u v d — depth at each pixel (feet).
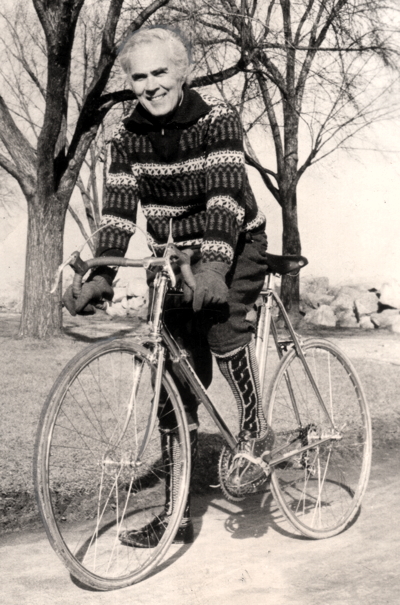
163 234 8.79
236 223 8.14
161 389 8.70
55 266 30.99
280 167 43.60
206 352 9.07
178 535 9.20
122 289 49.62
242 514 10.47
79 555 8.70
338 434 10.53
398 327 43.09
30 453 12.35
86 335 33.14
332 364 11.46
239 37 33.04
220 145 8.14
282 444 9.87
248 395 8.91
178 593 7.84
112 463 8.28
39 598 7.68
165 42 8.05
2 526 9.73
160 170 8.41
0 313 47.47
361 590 7.95
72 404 15.61
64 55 26.94
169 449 8.75
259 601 7.66
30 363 23.95
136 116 8.31
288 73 40.37
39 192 30.50
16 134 30.76
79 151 30.91
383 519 10.30
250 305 8.94
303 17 39.42
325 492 11.17
